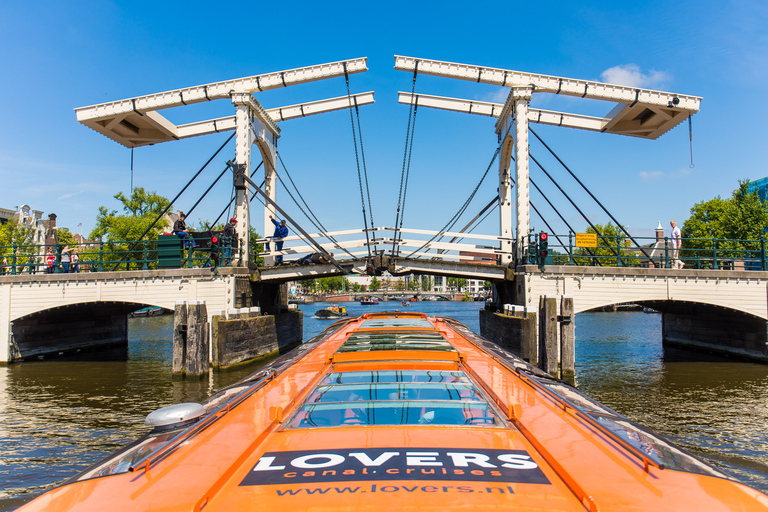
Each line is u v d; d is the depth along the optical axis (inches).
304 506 79.0
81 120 737.0
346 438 110.0
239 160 711.7
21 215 2342.5
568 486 86.7
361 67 710.5
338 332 337.7
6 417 423.8
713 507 80.6
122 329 992.9
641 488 86.9
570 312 565.3
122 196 1961.1
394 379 166.2
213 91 722.2
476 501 80.3
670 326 907.4
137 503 82.9
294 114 828.0
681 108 694.5
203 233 694.5
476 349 261.4
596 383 549.3
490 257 893.8
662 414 421.1
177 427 131.0
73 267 809.5
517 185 679.1
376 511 77.1
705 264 1437.0
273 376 186.4
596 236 631.8
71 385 555.2
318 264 719.7
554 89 689.0
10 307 705.0
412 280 6648.6
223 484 88.3
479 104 782.5
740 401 464.8
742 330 709.3
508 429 116.8
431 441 107.7
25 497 266.4
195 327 581.6
